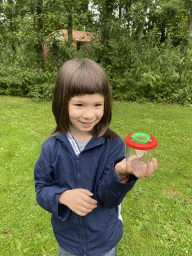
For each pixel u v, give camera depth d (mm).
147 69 8398
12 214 2555
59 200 816
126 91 8633
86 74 706
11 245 2166
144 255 2092
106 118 858
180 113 6906
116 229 1073
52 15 8578
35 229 2355
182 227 2424
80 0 8875
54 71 8922
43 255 2074
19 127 5395
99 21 9164
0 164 3654
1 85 9211
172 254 2115
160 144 4582
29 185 3117
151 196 2920
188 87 8344
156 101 8422
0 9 14906
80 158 894
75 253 1032
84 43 9586
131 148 637
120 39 8711
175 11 13789
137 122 5980
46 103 7980
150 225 2439
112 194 773
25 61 9227
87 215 945
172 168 3646
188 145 4547
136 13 8812
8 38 11852
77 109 739
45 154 935
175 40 11430
